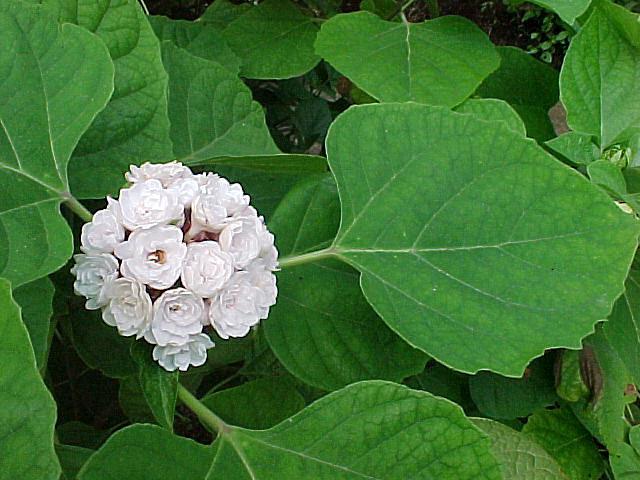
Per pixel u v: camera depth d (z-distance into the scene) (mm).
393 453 375
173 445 366
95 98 406
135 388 495
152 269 363
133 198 374
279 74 624
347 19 567
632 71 546
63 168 398
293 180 540
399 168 429
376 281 412
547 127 593
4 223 373
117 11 448
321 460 376
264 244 390
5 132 397
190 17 832
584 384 537
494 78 622
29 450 292
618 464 538
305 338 454
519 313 398
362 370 454
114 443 353
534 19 1362
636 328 487
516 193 416
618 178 482
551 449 572
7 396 297
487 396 562
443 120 430
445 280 410
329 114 789
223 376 594
